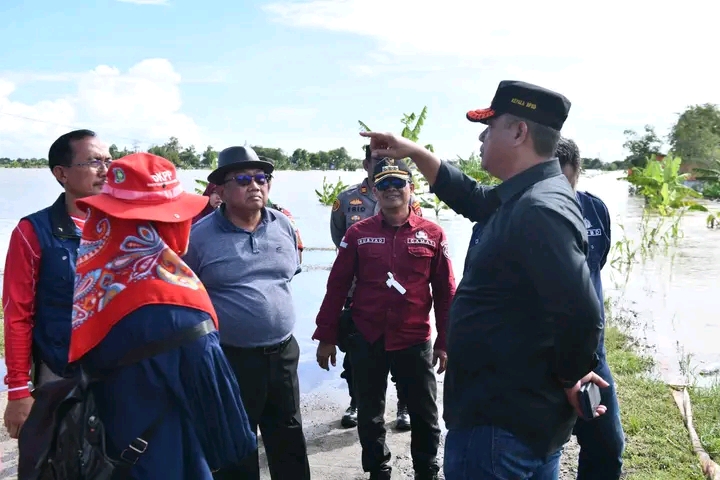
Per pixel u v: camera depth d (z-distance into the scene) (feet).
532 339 7.79
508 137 8.22
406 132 42.27
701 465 13.39
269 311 11.28
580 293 7.22
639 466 13.47
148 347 7.08
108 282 7.17
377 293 12.89
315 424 16.94
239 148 11.50
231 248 11.30
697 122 163.43
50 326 9.77
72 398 7.01
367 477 13.92
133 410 7.07
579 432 10.83
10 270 9.64
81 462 6.91
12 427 9.45
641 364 20.58
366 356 12.91
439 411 17.65
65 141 10.01
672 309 29.14
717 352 22.43
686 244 53.11
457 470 8.20
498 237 7.85
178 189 7.64
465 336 8.13
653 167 69.72
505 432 7.91
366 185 17.63
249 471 10.96
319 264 39.27
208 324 7.43
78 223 10.18
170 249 7.47
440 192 9.82
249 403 11.28
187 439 7.30
